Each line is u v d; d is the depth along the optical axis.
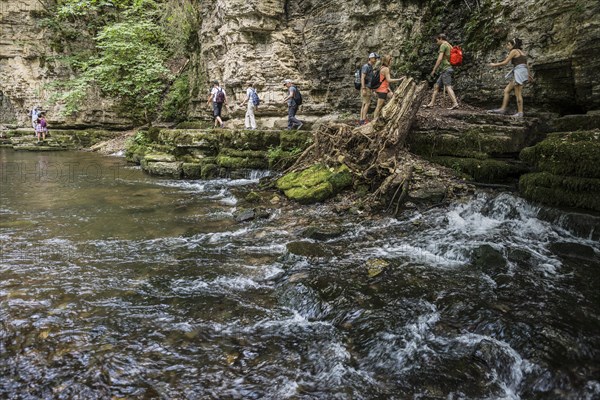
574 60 8.06
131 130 21.67
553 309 3.93
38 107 22.20
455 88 11.43
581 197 5.97
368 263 5.06
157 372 3.18
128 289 4.53
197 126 17.44
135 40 18.47
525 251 5.16
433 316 3.90
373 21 12.95
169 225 6.98
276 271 5.02
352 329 3.76
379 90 9.88
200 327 3.80
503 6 10.13
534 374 3.10
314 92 14.82
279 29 15.02
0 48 21.98
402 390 3.01
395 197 7.24
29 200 8.80
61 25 21.81
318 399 2.91
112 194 9.48
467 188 7.46
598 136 6.18
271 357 3.38
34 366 3.21
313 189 7.88
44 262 5.26
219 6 15.63
